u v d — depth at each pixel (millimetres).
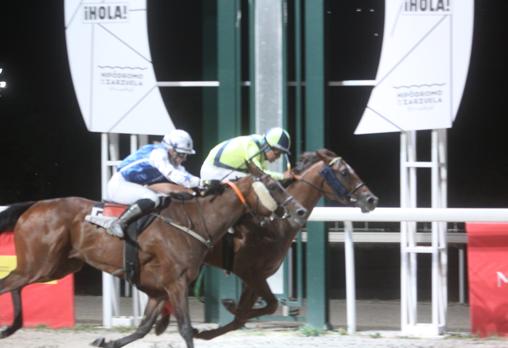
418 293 18750
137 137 14461
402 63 13234
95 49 13844
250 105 13867
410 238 13445
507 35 30641
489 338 12984
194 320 14891
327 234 13758
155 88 13766
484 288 13102
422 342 12734
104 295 13992
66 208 11156
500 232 13070
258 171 10797
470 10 13055
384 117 13336
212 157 12070
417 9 13156
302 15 14742
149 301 11055
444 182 13570
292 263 15352
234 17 13781
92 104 13875
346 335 13367
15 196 29156
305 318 14031
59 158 30234
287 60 13859
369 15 30250
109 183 11242
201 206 10789
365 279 21078
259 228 11586
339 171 11453
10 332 11273
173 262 10555
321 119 13586
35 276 11117
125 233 10711
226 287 13859
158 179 11336
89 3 13805
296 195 11547
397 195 31594
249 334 13430
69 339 12883
